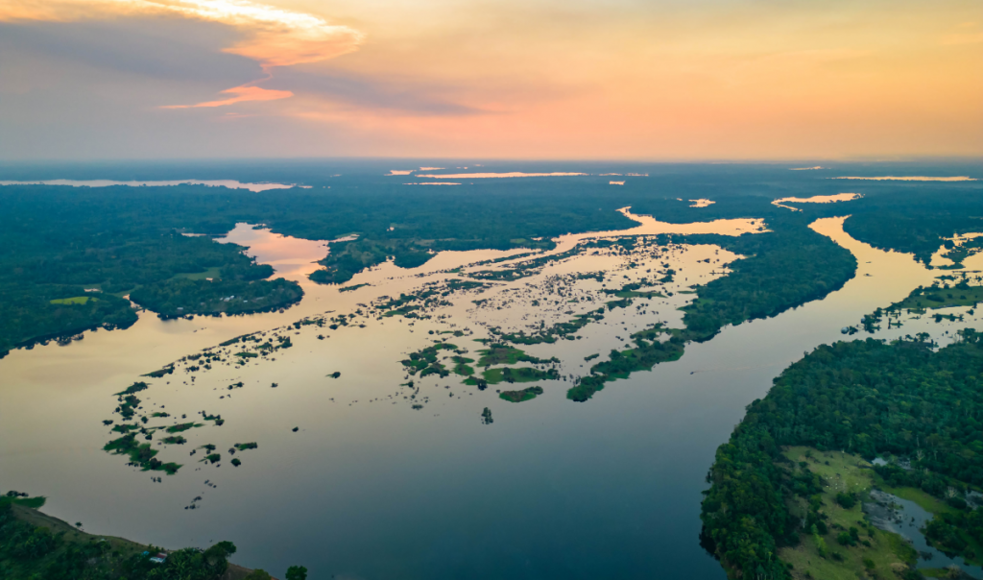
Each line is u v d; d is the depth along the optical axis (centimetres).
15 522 16662
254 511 17888
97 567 14962
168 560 14912
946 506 16850
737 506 16462
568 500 18425
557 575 15488
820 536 15812
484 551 16312
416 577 15425
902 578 14288
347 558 16062
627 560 15988
